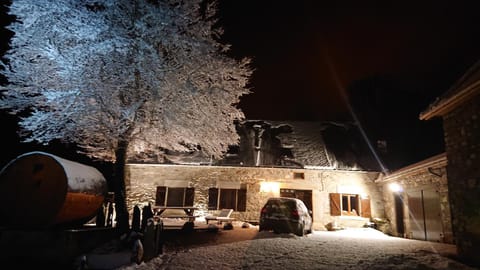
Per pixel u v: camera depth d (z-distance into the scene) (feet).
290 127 64.28
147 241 22.12
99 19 32.58
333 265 21.09
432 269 19.57
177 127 36.04
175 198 50.96
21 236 22.75
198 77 36.50
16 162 24.39
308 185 51.62
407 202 42.83
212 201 50.83
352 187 51.80
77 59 31.35
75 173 25.67
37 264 22.22
